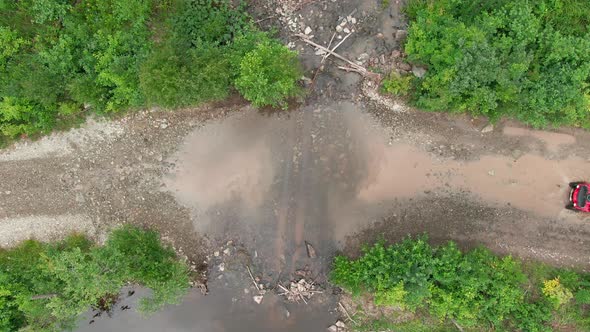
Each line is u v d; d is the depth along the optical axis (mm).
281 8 17984
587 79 16516
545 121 16656
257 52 16094
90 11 17484
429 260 16312
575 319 17312
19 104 17078
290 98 18188
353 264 17297
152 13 17531
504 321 17531
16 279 17562
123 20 17438
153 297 17281
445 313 16609
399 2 17844
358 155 18312
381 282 16328
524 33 15883
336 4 17953
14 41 17219
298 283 18297
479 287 16734
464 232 18188
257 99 16609
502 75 15562
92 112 18078
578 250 17984
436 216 18219
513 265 16875
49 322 17203
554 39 15852
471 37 15633
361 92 18156
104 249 16578
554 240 18062
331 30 18031
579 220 18000
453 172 18172
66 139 18297
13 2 17453
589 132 17828
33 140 18297
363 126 18250
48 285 17062
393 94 17906
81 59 17062
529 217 18094
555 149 17969
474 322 16625
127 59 16969
